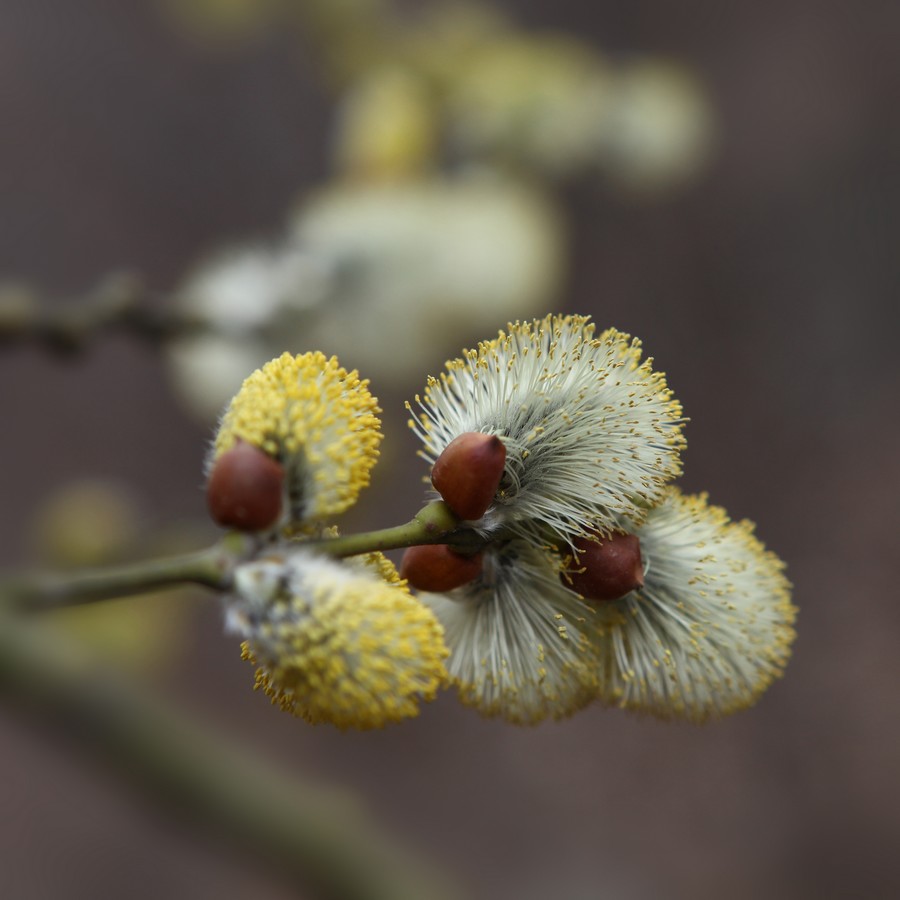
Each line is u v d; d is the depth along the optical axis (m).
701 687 0.41
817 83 1.48
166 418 1.38
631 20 1.47
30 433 1.36
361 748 1.26
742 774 1.23
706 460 1.43
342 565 0.40
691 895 1.17
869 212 1.46
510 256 0.74
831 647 1.29
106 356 1.38
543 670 0.41
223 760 0.51
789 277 1.47
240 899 1.20
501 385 0.41
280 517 0.39
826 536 1.36
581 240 1.42
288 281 0.68
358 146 0.79
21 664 0.50
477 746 1.27
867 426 1.41
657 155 0.86
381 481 0.67
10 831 1.21
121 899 1.20
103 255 1.42
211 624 1.25
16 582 0.39
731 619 0.41
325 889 0.51
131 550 0.64
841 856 1.18
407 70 0.83
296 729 1.25
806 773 1.22
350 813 0.52
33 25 1.41
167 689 1.17
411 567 0.41
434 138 0.83
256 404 0.39
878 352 1.44
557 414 0.41
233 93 1.43
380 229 0.72
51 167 1.42
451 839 1.21
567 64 0.86
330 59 0.87
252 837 0.51
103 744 0.50
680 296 1.46
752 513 1.40
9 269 1.39
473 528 0.41
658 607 0.41
